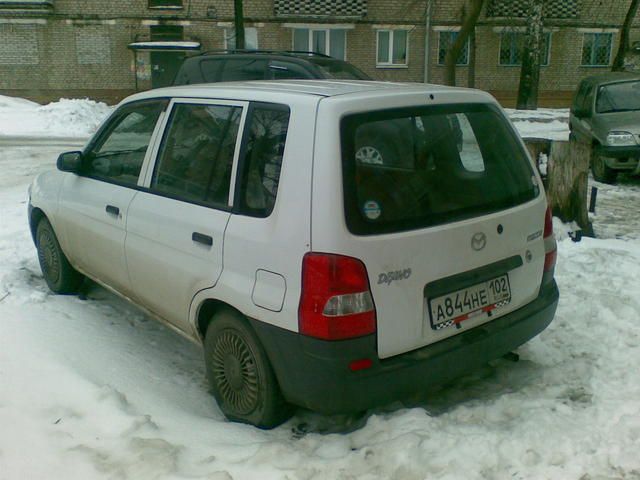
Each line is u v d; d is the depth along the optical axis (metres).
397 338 3.22
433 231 3.29
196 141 3.91
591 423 3.48
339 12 27.86
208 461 3.20
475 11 17.03
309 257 3.08
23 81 27.45
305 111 3.26
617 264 6.11
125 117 4.68
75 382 3.82
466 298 3.47
